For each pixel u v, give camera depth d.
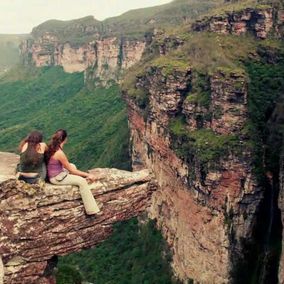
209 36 73.56
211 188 57.38
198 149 59.03
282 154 51.34
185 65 67.88
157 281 65.12
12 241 15.91
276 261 53.19
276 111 59.38
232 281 57.06
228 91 58.44
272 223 56.47
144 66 90.50
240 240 57.72
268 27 72.50
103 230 17.44
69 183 16.66
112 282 67.50
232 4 80.75
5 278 15.68
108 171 18.22
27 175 16.06
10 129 181.00
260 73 66.00
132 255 71.88
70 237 16.73
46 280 16.64
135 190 18.06
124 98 95.00
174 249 65.94
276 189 56.25
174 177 66.12
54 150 16.44
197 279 60.25
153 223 73.50
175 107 66.69
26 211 16.00
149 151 76.31
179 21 176.38
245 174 57.06
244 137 58.22
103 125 147.12
